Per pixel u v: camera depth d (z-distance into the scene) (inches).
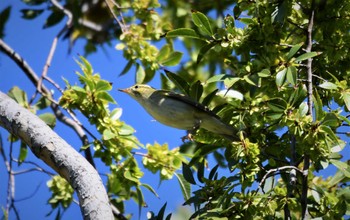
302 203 368.8
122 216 521.0
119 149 496.7
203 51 406.9
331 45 413.1
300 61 412.5
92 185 319.9
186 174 398.3
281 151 408.2
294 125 359.9
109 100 493.0
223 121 418.0
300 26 431.5
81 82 502.6
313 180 463.8
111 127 494.9
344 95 382.6
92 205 314.2
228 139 416.5
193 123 476.1
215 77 382.6
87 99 494.6
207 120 421.7
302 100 369.4
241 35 399.5
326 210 396.5
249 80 380.8
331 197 399.5
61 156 330.0
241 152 363.6
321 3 424.8
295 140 395.2
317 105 360.2
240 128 399.2
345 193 402.9
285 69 372.8
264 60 388.2
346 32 422.9
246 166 364.8
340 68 418.3
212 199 379.9
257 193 365.4
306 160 374.0
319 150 362.6
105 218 312.0
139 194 495.2
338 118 366.6
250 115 399.5
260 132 404.5
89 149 514.9
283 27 412.2
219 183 381.4
